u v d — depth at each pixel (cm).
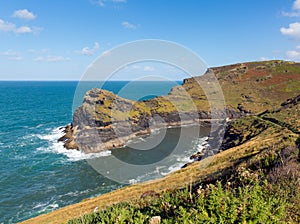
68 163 3170
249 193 480
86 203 1738
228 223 398
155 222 460
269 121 3841
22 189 2703
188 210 459
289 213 445
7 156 3753
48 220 1593
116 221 521
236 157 2008
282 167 664
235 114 5569
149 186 1305
